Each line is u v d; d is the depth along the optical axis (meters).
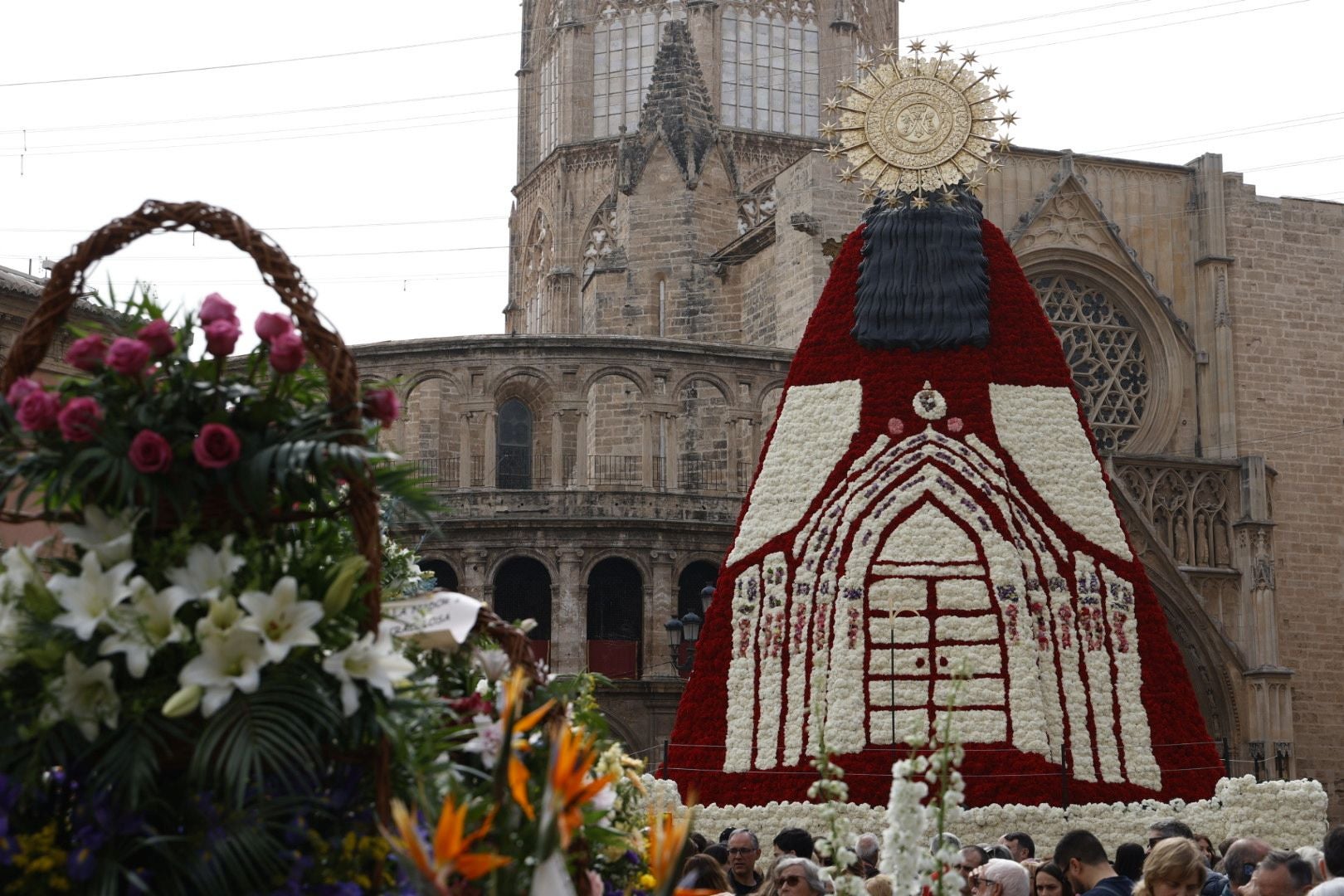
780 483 41.34
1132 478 72.38
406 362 64.94
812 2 107.50
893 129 42.91
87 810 9.10
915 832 11.83
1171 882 15.84
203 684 9.25
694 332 79.94
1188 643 70.56
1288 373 76.94
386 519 11.60
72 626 9.29
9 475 9.80
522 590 61.81
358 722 9.58
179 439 9.88
